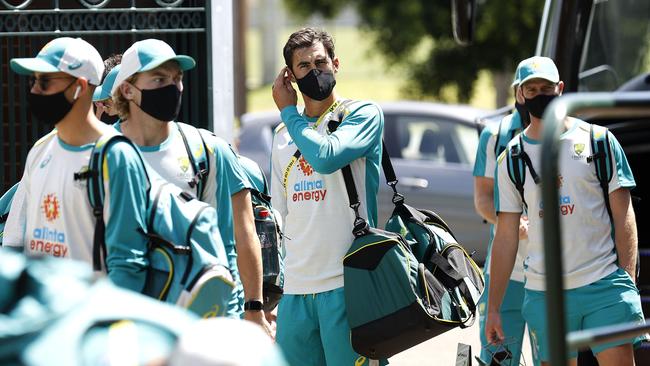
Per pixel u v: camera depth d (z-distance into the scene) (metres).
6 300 9.64
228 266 16.56
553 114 11.55
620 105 11.94
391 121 45.84
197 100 24.91
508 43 68.75
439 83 73.12
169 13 24.42
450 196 44.31
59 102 15.52
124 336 9.49
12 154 24.56
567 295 19.77
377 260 19.19
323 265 19.78
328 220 19.72
